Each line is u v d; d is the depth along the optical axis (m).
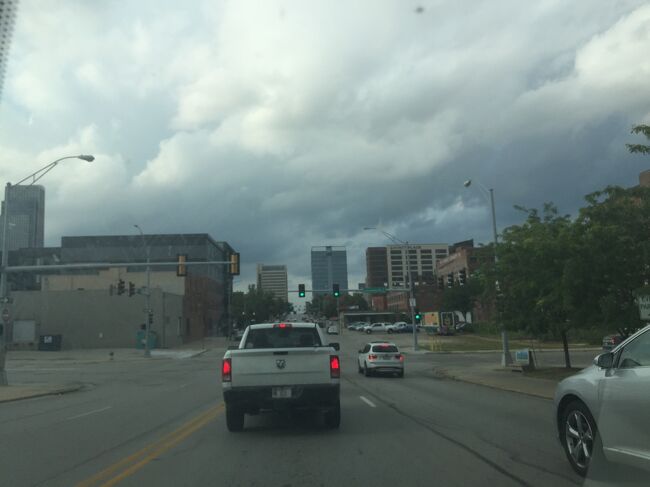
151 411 15.05
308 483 7.24
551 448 9.23
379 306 171.25
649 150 13.34
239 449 9.48
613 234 16.89
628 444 6.22
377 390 20.20
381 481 7.29
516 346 54.53
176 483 7.34
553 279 19.61
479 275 26.11
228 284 121.69
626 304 17.75
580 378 7.27
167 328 67.94
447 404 15.69
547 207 23.80
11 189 29.59
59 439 10.88
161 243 94.94
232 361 10.66
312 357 10.70
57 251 94.44
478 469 7.83
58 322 63.47
